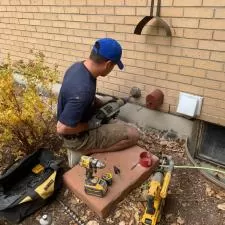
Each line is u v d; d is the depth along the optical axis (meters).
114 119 3.16
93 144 2.75
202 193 2.58
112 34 3.22
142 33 2.96
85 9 3.31
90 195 2.41
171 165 2.41
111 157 2.79
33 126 2.95
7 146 3.13
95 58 2.30
